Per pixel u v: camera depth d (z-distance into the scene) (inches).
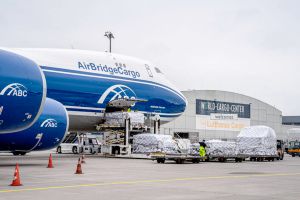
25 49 1547.7
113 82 1749.5
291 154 2605.8
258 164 1412.4
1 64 798.5
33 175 852.6
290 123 6200.8
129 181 753.0
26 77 829.8
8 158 1574.8
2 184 682.8
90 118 1697.8
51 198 535.8
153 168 1103.0
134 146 1644.9
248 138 1689.2
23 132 1125.1
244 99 3572.8
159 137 1582.2
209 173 959.0
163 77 2001.7
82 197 548.7
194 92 3166.8
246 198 557.0
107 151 1787.6
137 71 1868.8
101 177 824.9
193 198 550.9
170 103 1974.7
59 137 1216.8
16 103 813.9
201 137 3193.9
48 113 1185.4
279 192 622.2
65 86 1581.0
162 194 585.3
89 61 1694.1
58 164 1211.2
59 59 1595.7
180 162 1387.8
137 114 1770.4
